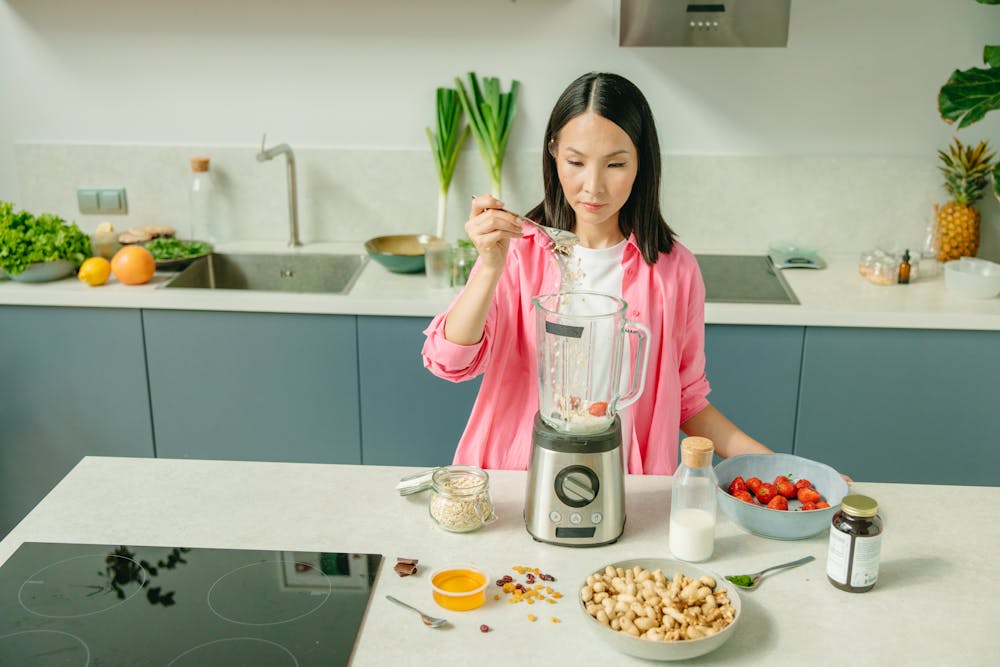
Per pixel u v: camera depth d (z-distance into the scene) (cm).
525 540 140
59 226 284
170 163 319
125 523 145
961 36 293
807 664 114
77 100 316
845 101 301
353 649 116
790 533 140
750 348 263
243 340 275
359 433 282
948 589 129
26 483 293
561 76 305
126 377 281
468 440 179
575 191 159
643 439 179
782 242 310
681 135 309
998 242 301
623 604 118
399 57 307
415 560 133
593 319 134
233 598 126
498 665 113
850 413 267
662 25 281
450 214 320
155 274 295
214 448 287
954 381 262
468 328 158
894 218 310
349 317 270
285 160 317
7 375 282
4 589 128
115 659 115
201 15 306
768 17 279
